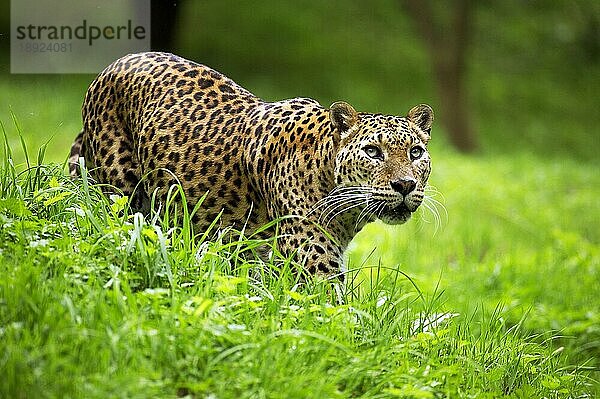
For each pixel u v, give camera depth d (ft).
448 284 53.47
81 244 28.99
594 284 57.62
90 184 35.70
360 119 34.32
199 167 36.37
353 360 27.48
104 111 38.09
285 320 28.58
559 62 177.88
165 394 24.26
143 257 28.78
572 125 157.48
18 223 29.58
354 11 170.30
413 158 34.27
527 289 54.34
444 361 32.12
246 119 36.73
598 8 179.73
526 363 36.19
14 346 24.02
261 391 24.94
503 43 179.01
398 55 159.43
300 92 135.03
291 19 160.97
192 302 27.81
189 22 151.33
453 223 73.05
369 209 33.96
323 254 34.42
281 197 34.73
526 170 105.40
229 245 31.53
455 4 132.57
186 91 37.27
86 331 24.62
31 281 26.50
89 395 23.08
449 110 132.26
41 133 80.07
